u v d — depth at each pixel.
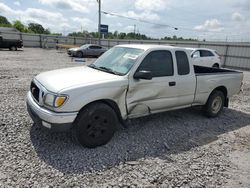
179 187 2.95
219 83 5.61
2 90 7.14
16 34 38.28
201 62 13.88
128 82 3.94
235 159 3.78
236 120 5.81
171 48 4.67
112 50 4.98
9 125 4.39
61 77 3.88
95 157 3.50
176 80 4.64
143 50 4.33
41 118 3.46
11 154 3.41
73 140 3.96
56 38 41.50
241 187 3.05
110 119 3.84
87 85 3.55
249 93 9.39
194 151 3.95
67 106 3.37
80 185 2.85
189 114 5.96
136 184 2.94
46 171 3.07
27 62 15.78
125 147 3.89
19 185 2.76
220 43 24.48
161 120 5.33
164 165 3.43
